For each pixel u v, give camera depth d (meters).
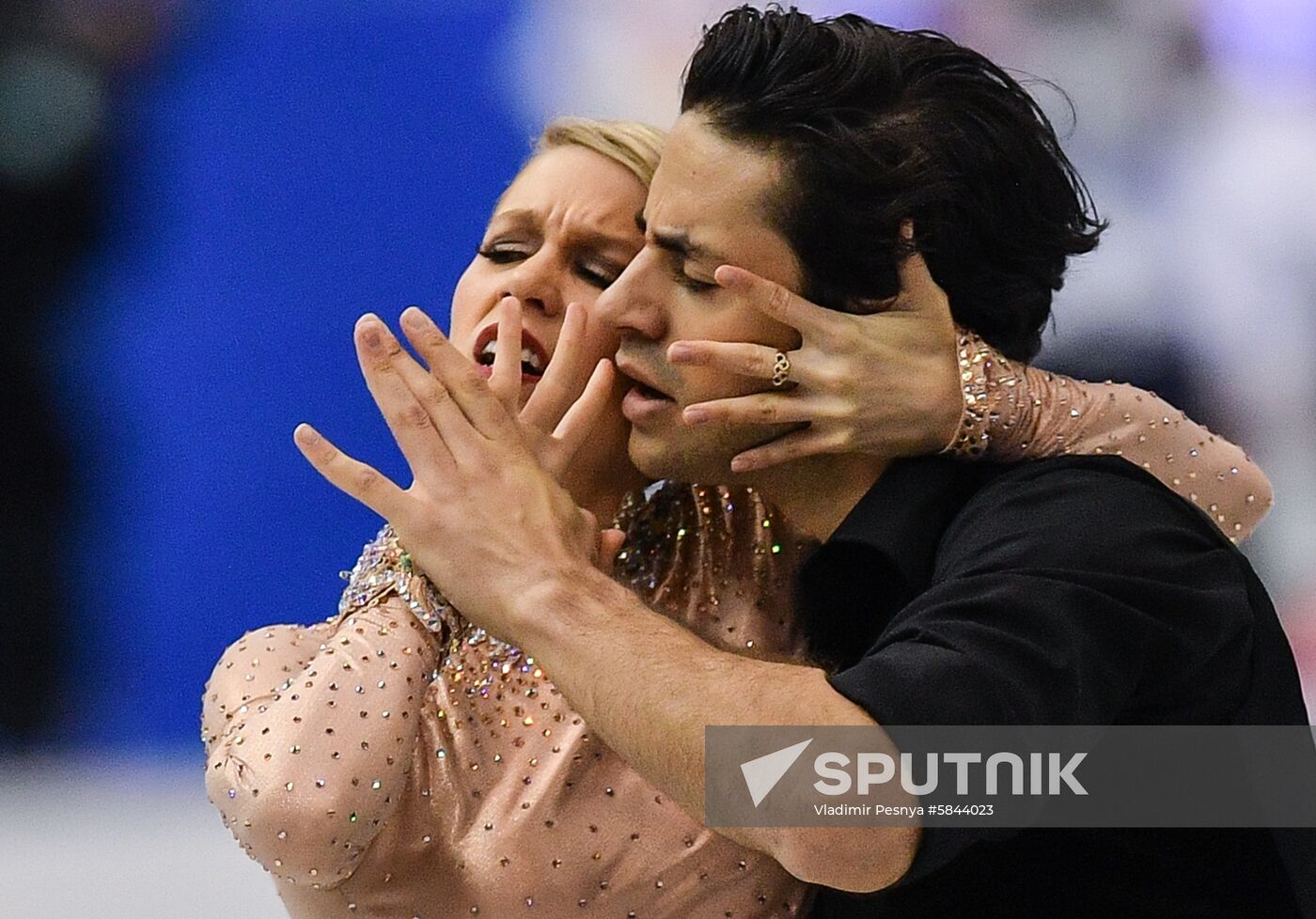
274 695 5.33
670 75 13.62
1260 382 13.86
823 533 5.32
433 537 4.73
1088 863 4.81
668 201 5.13
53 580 12.77
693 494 5.74
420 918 5.20
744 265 5.06
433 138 13.45
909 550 4.91
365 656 5.18
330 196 13.35
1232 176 13.93
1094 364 13.77
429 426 4.78
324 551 13.20
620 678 4.44
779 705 4.25
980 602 4.32
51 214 13.03
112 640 12.81
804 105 4.98
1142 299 13.81
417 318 4.83
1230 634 4.70
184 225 13.27
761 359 4.95
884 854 4.17
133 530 12.95
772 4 5.51
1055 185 5.29
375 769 5.00
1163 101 14.02
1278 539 13.73
